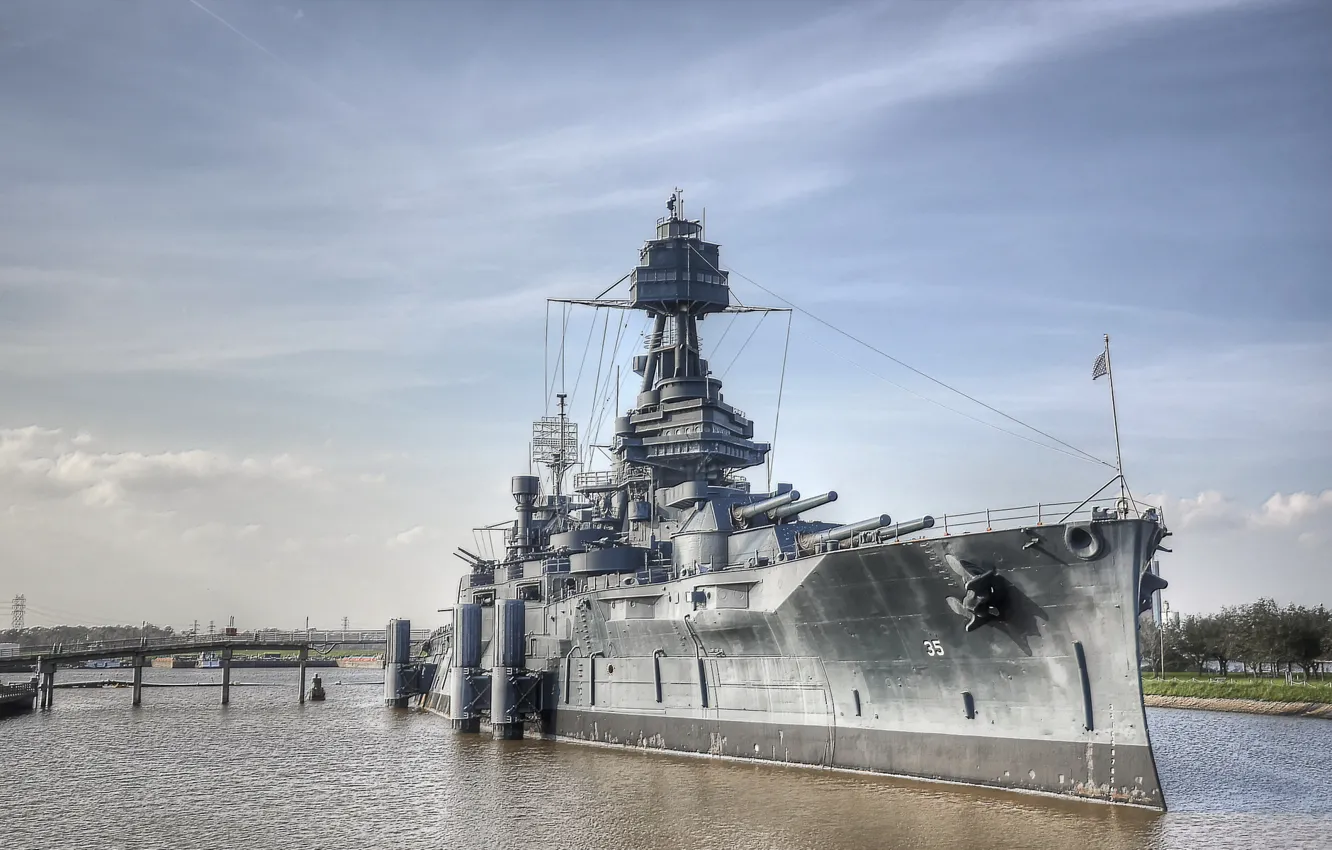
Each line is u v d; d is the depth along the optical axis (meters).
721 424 46.62
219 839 28.39
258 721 62.62
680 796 31.22
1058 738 27.16
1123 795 25.84
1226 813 27.33
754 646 35.38
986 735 28.75
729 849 25.17
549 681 47.41
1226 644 81.06
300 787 36.41
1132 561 25.27
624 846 25.98
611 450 49.69
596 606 43.47
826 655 32.84
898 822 26.36
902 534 29.62
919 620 29.55
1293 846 23.73
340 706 76.25
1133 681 25.62
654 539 45.38
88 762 43.97
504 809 30.98
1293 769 36.59
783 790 30.73
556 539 51.94
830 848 24.56
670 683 39.50
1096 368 27.52
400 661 73.88
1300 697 61.88
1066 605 26.45
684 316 47.91
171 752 47.16
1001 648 28.06
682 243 47.00
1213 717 58.91
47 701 73.19
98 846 27.80
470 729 50.97
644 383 51.00
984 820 25.91
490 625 58.50
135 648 77.12
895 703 31.17
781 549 35.25
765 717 35.41
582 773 36.34
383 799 33.59
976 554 27.39
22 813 32.31
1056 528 25.91
